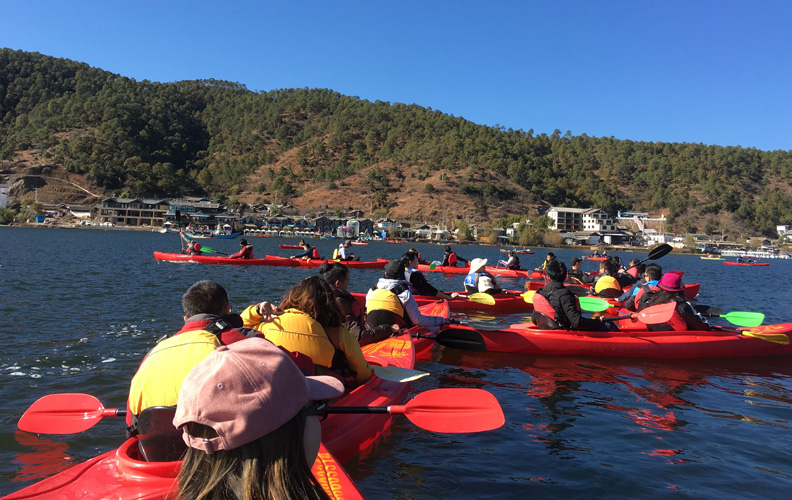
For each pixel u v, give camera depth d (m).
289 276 21.27
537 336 8.67
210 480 1.42
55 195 163.50
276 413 1.43
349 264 27.08
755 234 198.88
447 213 175.38
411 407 3.86
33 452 4.54
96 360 7.34
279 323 4.28
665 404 6.39
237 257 26.78
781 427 5.66
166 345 3.10
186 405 1.42
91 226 130.62
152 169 195.62
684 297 9.15
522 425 5.53
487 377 7.41
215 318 3.61
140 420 2.98
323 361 4.35
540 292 9.09
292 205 185.12
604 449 4.93
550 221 165.12
